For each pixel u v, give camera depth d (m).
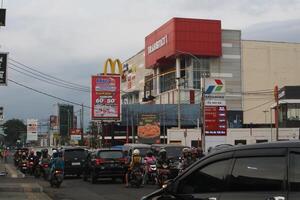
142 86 113.81
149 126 70.12
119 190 23.33
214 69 93.25
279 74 98.88
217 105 38.94
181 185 6.52
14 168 47.84
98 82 60.59
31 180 29.47
